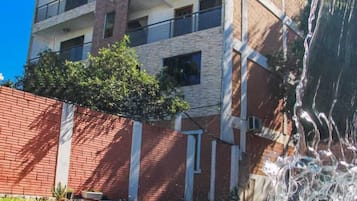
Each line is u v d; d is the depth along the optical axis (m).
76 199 10.85
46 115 10.70
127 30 20.94
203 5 19.92
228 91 17.28
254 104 18.69
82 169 11.36
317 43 10.55
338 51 10.32
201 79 17.62
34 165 10.30
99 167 11.78
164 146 13.80
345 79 10.25
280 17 21.41
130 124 12.80
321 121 10.06
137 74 14.03
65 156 10.98
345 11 10.28
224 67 17.23
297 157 9.75
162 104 14.41
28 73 14.38
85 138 11.55
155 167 13.41
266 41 20.16
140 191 12.81
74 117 11.36
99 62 13.91
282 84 19.91
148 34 20.19
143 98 14.10
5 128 9.84
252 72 18.91
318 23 10.61
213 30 17.88
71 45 25.62
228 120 17.02
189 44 18.42
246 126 17.95
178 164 14.22
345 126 10.05
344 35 10.25
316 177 8.80
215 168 15.99
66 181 10.95
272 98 19.92
